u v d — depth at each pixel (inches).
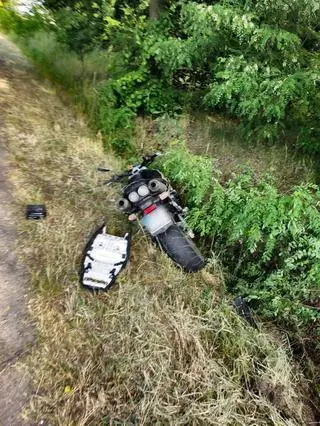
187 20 191.6
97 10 244.2
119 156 201.9
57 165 175.0
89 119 216.7
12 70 247.6
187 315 123.0
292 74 165.6
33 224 142.3
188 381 107.0
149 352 110.7
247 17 163.2
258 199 138.8
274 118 191.3
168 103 220.4
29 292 121.6
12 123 190.5
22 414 96.0
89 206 158.6
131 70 229.6
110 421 97.7
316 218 133.6
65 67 255.3
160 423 98.0
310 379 125.4
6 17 309.1
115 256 134.5
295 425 106.4
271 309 136.3
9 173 160.9
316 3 158.1
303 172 184.7
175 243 143.9
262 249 150.6
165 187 142.6
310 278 133.0
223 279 144.0
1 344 107.6
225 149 197.9
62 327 115.1
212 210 148.0
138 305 123.0
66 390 102.3
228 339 121.0
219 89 171.5
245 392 110.8
